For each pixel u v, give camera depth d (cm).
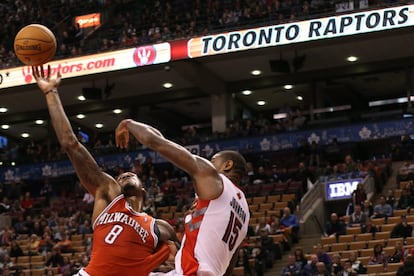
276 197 3394
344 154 3909
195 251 625
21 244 3441
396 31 3631
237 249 671
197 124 4838
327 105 4369
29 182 4491
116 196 720
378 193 3388
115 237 698
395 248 2517
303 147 3831
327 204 3416
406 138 3722
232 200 635
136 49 3909
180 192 3684
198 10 4212
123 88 4484
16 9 4891
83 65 3997
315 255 2497
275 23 3722
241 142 4078
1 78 4128
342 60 4088
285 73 4222
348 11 3628
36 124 4953
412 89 4088
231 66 4081
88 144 4688
